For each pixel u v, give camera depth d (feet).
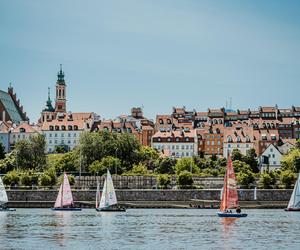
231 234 522.06
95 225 589.32
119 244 460.96
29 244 458.50
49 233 523.70
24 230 544.21
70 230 546.67
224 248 443.73
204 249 439.22
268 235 516.73
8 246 447.83
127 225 589.32
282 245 459.32
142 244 461.37
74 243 465.06
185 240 483.92
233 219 651.25
